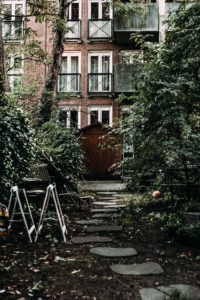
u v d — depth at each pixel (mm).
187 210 7730
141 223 8039
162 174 9398
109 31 23984
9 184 7871
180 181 9633
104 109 23828
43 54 16469
